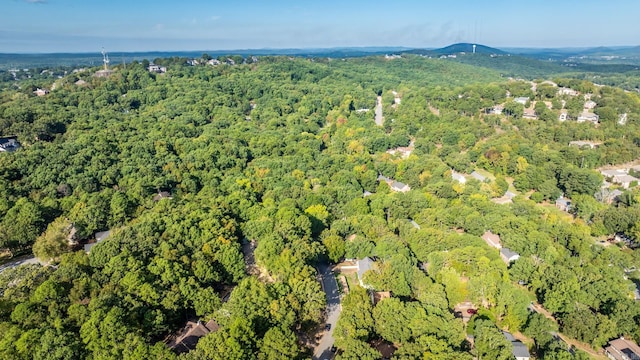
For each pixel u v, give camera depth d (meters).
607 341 112.75
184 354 90.69
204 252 130.00
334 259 146.00
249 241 159.00
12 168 185.12
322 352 108.25
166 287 111.88
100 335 91.81
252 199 181.50
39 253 139.38
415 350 95.50
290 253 127.19
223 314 105.50
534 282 132.00
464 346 103.44
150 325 100.75
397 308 108.62
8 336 89.75
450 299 121.75
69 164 197.38
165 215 149.00
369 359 91.31
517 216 172.12
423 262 150.50
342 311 112.31
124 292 106.00
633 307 115.69
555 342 106.50
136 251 124.75
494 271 130.00
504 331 114.75
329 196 191.12
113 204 164.75
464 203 187.88
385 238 151.12
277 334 95.69
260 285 111.44
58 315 98.06
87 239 157.25
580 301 122.88
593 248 153.88
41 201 169.00
